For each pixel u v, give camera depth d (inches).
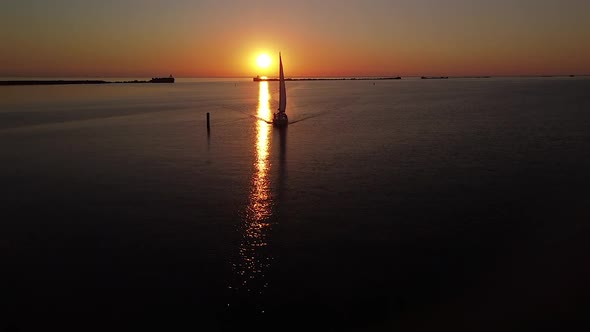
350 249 558.6
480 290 461.4
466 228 614.9
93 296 463.8
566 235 585.0
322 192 787.4
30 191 798.5
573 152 1088.2
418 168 943.7
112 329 414.0
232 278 495.2
